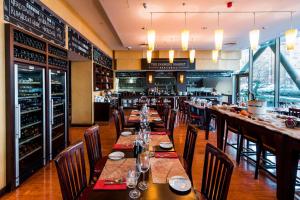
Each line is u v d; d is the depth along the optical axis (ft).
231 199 8.96
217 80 37.22
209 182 5.55
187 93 36.14
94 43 24.27
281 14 16.48
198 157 13.87
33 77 11.91
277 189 8.78
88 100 23.72
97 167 7.93
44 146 12.32
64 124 15.33
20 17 10.25
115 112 12.37
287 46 13.35
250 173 11.51
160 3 14.33
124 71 36.99
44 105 12.32
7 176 9.42
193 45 28.99
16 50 10.34
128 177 5.05
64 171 5.25
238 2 14.25
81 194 6.06
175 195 4.51
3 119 9.31
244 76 33.35
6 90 9.39
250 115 12.50
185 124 25.07
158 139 8.81
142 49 33.45
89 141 7.87
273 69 26.14
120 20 17.79
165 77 37.09
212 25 19.25
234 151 15.44
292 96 23.04
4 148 9.37
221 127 15.10
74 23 17.75
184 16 16.83
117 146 7.97
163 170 5.77
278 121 10.68
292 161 8.13
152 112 18.19
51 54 13.16
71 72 23.58
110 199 4.37
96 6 16.08
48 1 13.09
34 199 8.91
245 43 27.71
